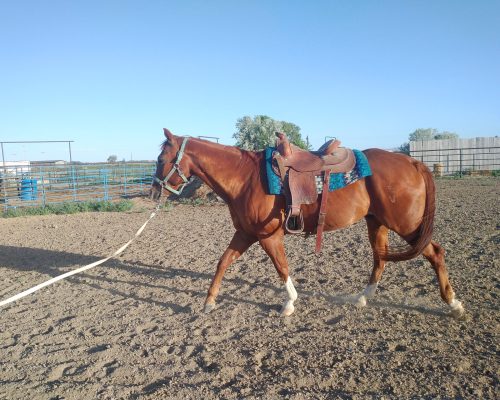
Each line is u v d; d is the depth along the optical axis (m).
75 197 18.14
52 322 5.00
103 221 13.45
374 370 3.54
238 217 4.75
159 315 5.05
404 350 3.86
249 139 22.81
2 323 5.04
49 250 9.16
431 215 4.36
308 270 6.55
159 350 4.10
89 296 5.88
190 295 5.67
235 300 5.40
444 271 4.48
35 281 6.76
